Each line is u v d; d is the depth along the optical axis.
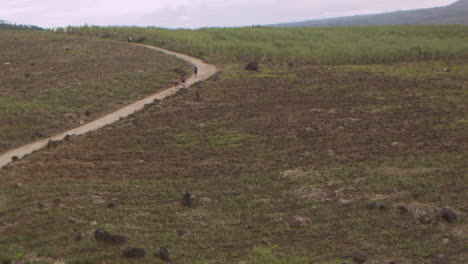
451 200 16.03
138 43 88.06
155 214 16.23
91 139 29.34
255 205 16.75
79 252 12.95
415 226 14.07
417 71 55.47
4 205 17.33
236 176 20.58
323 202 16.70
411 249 12.56
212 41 86.69
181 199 17.58
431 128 28.38
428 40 88.62
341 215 15.38
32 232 14.54
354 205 16.05
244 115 34.56
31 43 81.75
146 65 62.62
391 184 18.02
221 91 44.78
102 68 59.81
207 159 23.86
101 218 15.58
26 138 32.16
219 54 74.88
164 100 42.47
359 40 92.75
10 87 48.94
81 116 38.31
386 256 12.26
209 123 32.28
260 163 22.42
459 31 110.88
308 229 14.38
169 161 23.77
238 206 16.80
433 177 18.56
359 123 30.62
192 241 13.86
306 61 67.44
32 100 41.62
